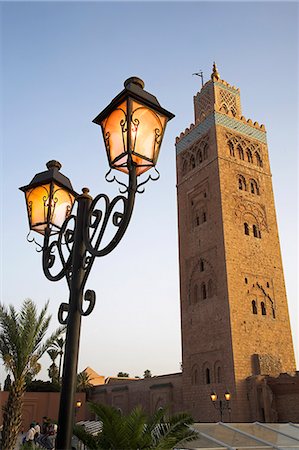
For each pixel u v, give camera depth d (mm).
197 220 51344
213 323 43781
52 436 27859
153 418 8711
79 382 71188
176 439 8391
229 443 11914
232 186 49531
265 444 12133
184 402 44562
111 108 5840
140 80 5887
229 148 52219
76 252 6059
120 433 7180
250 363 40781
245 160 52688
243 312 43000
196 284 48062
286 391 36844
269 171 54438
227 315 42219
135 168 5469
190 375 44781
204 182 51406
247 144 53875
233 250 45656
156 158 5672
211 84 57438
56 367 75812
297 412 35594
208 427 14250
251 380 38938
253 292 44875
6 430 15609
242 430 13891
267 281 46719
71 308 5742
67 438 5113
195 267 48781
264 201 51688
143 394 53438
